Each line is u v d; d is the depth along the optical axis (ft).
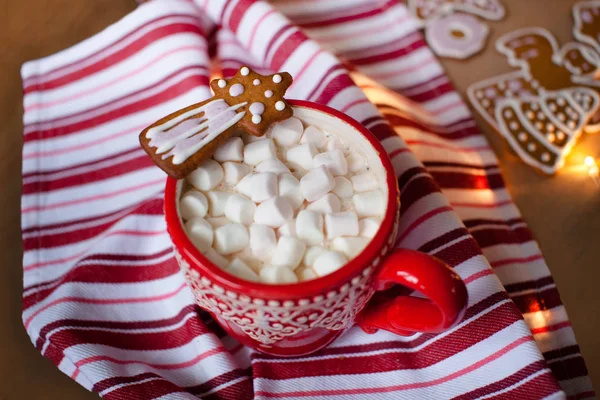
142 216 1.49
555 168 1.69
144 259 1.47
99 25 1.86
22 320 1.42
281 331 1.20
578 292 1.54
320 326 1.22
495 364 1.29
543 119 1.77
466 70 1.86
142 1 1.87
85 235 1.53
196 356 1.37
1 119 1.70
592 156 1.71
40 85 1.72
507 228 1.60
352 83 1.60
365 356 1.36
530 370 1.26
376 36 1.90
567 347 1.45
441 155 1.67
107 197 1.57
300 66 1.65
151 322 1.41
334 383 1.34
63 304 1.36
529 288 1.51
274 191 1.20
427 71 1.84
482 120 1.77
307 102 1.27
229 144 1.24
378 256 1.13
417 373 1.33
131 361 1.34
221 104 1.23
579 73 1.84
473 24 1.93
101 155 1.62
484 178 1.67
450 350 1.32
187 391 1.33
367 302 1.29
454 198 1.61
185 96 1.63
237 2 1.70
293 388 1.33
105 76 1.72
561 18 1.94
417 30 1.90
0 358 1.38
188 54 1.67
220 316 1.27
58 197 1.57
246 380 1.34
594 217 1.63
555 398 1.24
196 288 1.19
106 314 1.40
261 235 1.17
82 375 1.34
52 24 1.86
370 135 1.24
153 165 1.59
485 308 1.33
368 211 1.20
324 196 1.21
